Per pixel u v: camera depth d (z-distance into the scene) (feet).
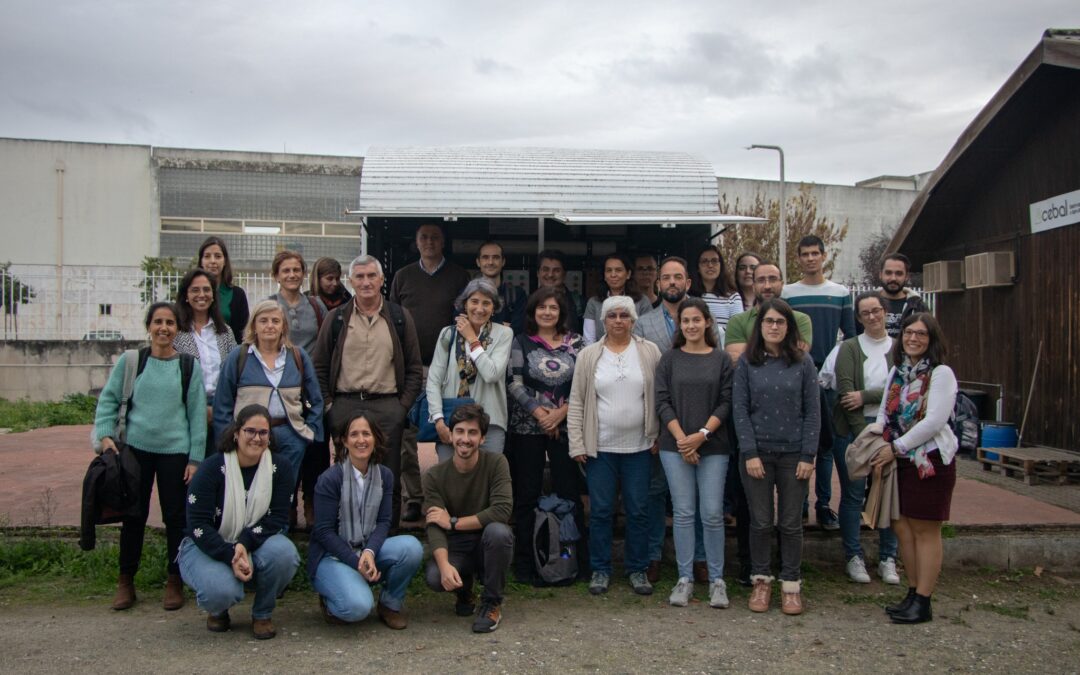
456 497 17.53
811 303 22.21
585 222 23.29
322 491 16.63
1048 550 21.56
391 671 14.44
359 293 19.13
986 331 34.32
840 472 20.34
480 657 15.19
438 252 22.86
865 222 112.06
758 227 88.22
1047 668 15.14
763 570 18.16
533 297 20.12
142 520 17.49
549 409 19.60
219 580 15.62
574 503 19.97
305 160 99.91
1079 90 28.19
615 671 14.69
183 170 97.91
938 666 15.16
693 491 18.69
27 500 24.09
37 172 94.94
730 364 18.66
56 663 14.56
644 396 18.97
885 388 18.07
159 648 15.35
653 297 23.90
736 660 15.28
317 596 18.57
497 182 24.97
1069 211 29.01
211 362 19.10
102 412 17.22
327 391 19.54
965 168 32.94
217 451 16.12
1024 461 27.78
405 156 26.16
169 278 51.72
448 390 19.56
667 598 18.85
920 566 17.52
